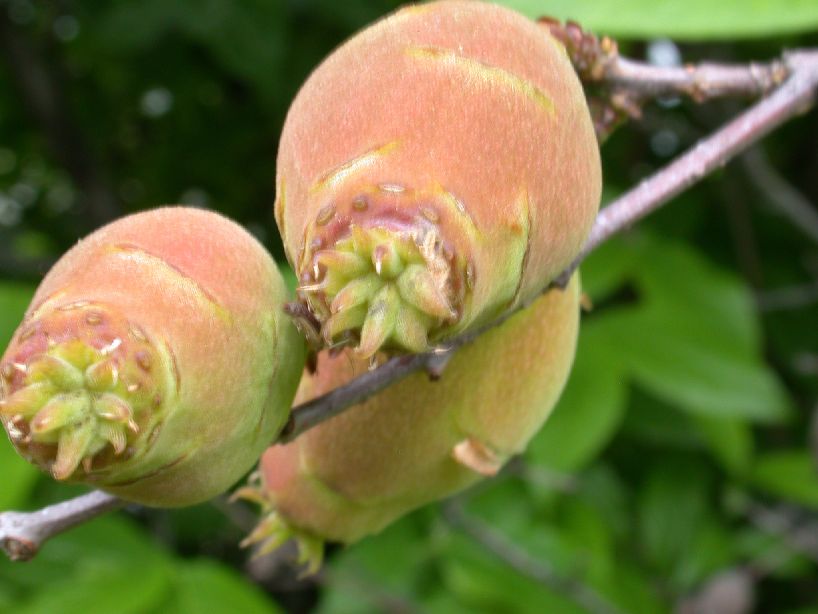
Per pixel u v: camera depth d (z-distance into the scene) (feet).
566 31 0.62
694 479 1.23
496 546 1.08
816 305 1.33
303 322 0.51
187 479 0.51
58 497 1.05
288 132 0.51
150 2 1.23
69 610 0.89
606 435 0.99
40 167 1.70
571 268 0.55
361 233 0.46
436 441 0.58
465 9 0.52
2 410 0.47
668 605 1.18
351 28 1.31
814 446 1.05
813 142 1.45
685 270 1.08
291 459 0.60
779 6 0.67
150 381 0.48
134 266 0.49
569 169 0.50
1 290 0.97
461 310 0.47
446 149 0.48
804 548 1.20
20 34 1.50
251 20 1.24
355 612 1.13
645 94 0.64
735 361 1.03
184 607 0.93
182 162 1.58
